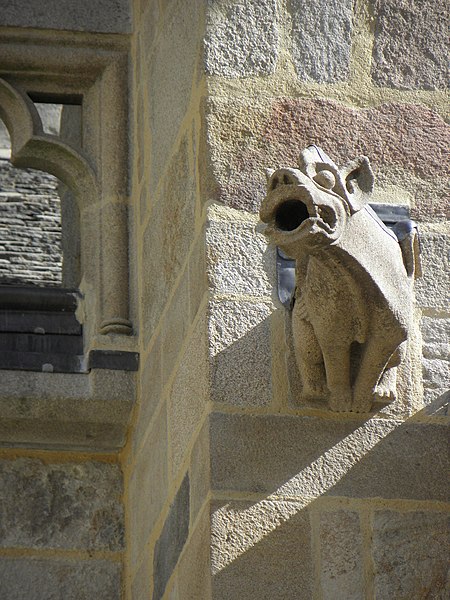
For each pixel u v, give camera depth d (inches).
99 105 540.1
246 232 436.5
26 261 956.0
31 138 531.5
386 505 421.1
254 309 430.3
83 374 503.2
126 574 505.0
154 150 503.8
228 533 411.2
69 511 510.3
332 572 412.8
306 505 417.1
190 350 441.1
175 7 489.7
